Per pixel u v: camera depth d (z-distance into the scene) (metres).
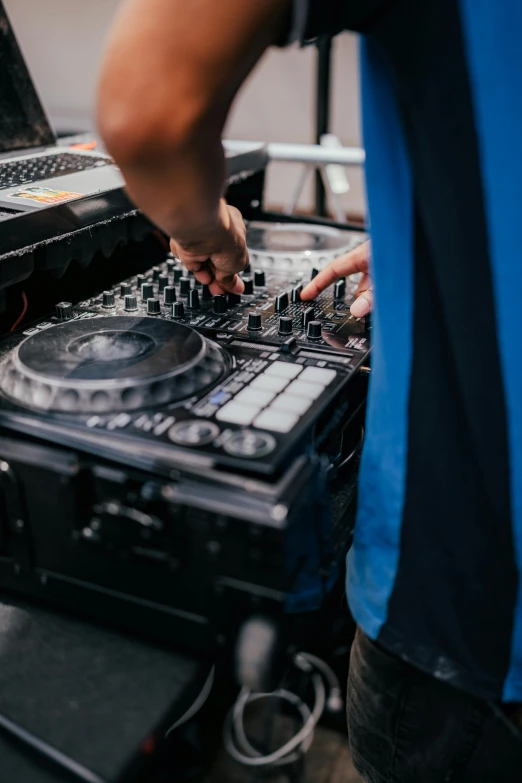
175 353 0.63
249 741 1.33
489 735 0.59
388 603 0.56
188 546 0.51
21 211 0.74
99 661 0.58
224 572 0.51
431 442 0.51
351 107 3.81
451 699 0.59
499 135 0.42
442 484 0.52
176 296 0.86
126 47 0.42
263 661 0.52
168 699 0.54
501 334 0.46
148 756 0.52
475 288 0.45
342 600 0.72
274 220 1.27
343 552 0.63
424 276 0.49
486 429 0.48
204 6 0.41
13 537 0.59
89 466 0.53
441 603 0.55
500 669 0.54
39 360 0.61
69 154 1.04
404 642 0.56
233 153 1.12
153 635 0.58
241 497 0.48
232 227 0.63
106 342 0.65
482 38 0.40
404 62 0.42
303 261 1.01
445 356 0.50
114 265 0.98
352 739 0.67
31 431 0.55
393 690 0.60
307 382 0.63
